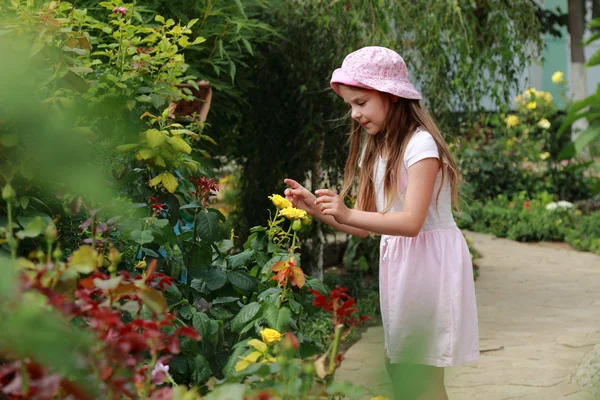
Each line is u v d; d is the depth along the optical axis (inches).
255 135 231.3
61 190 86.4
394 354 99.3
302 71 217.2
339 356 60.8
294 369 55.1
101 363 48.4
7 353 43.2
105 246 95.6
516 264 289.3
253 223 234.1
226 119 225.8
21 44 90.0
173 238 106.0
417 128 99.5
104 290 52.9
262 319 102.4
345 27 211.3
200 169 142.3
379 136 103.6
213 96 209.8
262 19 224.5
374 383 62.7
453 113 224.7
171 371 97.9
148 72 122.8
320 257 229.8
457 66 212.7
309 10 216.8
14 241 53.1
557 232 349.7
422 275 98.6
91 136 91.2
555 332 189.6
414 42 213.3
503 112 222.1
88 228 97.3
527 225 351.9
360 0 204.7
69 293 52.8
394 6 209.2
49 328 40.7
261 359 75.7
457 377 152.9
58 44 97.5
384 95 99.8
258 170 233.1
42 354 40.4
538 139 432.1
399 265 100.2
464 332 98.3
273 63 224.5
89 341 42.8
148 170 114.2
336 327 60.6
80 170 65.4
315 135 219.3
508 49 216.2
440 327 98.0
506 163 416.8
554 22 516.4
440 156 98.1
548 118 435.8
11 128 78.2
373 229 94.2
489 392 143.3
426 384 99.7
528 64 222.4
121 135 114.7
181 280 118.8
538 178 424.2
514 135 427.5
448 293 98.0
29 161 80.5
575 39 504.7
